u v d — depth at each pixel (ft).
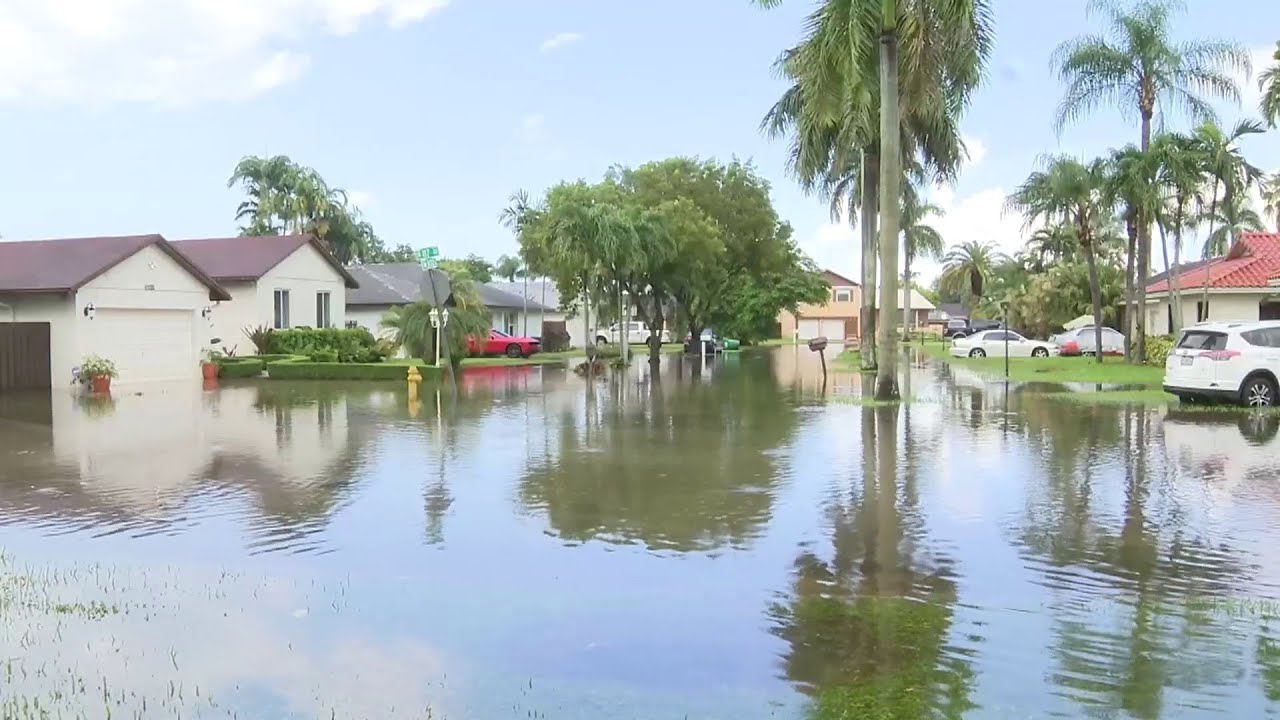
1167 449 45.47
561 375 110.32
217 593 23.68
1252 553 26.50
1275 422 56.13
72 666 19.10
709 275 156.66
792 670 18.58
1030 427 54.65
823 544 27.86
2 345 90.79
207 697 17.63
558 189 147.23
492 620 21.56
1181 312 130.41
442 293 86.28
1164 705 16.76
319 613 22.12
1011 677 18.06
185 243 137.28
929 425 55.93
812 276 204.95
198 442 50.52
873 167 107.55
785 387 88.12
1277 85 89.66
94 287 94.27
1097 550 26.99
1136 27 102.32
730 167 170.91
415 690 17.88
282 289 130.62
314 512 32.63
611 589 23.75
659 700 17.33
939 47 73.31
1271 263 118.62
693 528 29.94
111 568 25.96
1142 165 103.86
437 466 41.96
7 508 33.63
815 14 73.26
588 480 38.29
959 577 24.53
